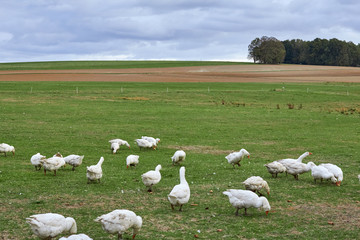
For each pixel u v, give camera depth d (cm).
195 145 3547
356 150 3294
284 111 6019
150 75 12800
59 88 8194
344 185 2152
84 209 1669
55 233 1249
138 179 2255
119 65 18788
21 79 10425
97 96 7175
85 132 4053
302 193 1972
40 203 1742
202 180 2256
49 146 3306
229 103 6794
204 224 1505
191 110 5919
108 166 2616
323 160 2892
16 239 1324
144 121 4878
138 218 1339
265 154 3152
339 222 1548
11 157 2858
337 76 13562
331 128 4588
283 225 1505
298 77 12988
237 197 1591
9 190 1945
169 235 1384
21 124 4362
